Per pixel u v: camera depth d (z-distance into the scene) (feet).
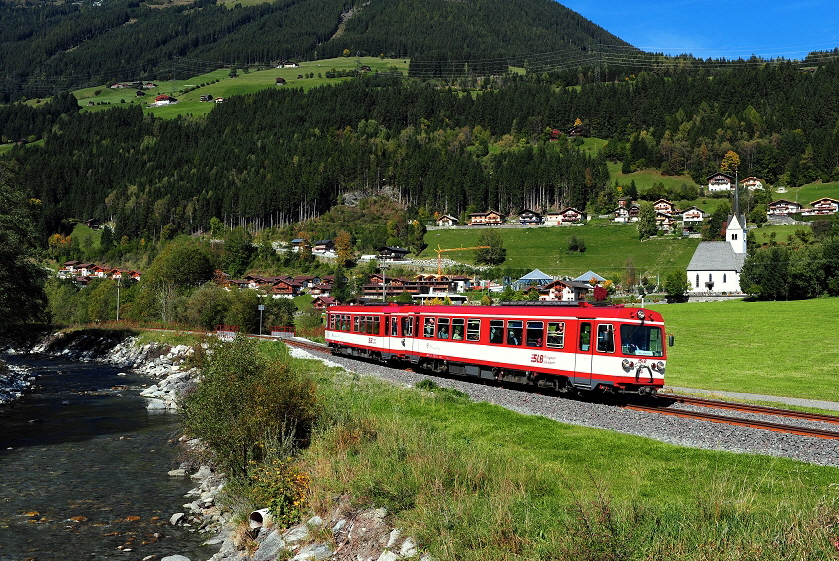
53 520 56.54
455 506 38.58
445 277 505.25
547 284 433.48
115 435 93.56
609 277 485.56
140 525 55.52
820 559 27.66
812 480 45.16
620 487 44.06
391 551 36.88
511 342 100.32
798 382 129.29
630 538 31.45
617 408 77.61
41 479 69.62
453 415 72.84
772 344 192.13
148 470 73.97
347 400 80.89
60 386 152.66
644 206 629.92
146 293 358.43
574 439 59.16
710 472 47.11
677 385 124.67
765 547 29.25
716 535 31.55
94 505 61.00
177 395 125.18
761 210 623.77
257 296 281.54
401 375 115.55
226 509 57.67
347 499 46.24
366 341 148.87
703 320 256.93
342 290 489.26
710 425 66.33
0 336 176.14
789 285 306.55
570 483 44.11
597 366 86.12
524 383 99.14
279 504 50.60
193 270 413.39
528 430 63.41
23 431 96.27
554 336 92.53
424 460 47.55
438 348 118.42
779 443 58.08
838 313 240.12
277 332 273.33
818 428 66.90
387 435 57.98
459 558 33.09
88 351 254.68
